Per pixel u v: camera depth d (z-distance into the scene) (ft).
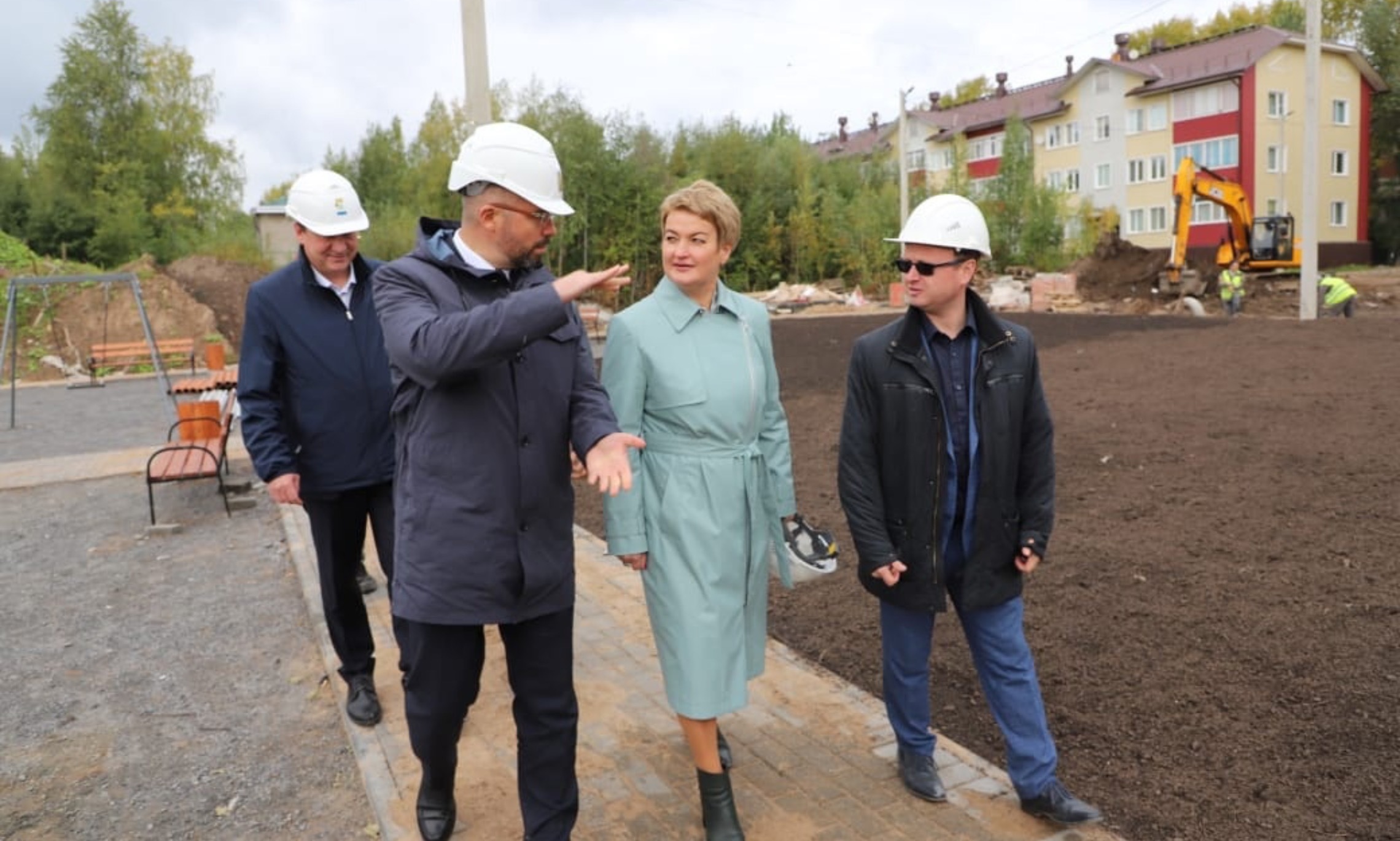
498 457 8.59
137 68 145.07
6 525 25.72
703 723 9.75
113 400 56.75
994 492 9.64
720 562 9.92
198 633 17.10
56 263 87.30
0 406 55.11
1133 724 11.69
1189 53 170.50
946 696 13.05
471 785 11.22
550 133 112.47
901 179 108.37
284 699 14.32
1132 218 173.47
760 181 131.34
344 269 13.05
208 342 78.95
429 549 8.64
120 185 138.10
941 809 10.26
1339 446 23.43
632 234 112.57
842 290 125.59
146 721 13.76
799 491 23.59
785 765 11.29
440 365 7.75
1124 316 69.21
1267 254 97.71
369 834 10.75
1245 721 11.46
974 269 9.64
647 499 10.09
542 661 9.07
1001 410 9.61
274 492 12.50
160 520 25.29
